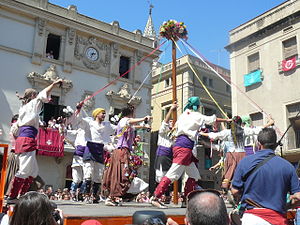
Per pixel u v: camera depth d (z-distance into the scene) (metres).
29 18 16.84
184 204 5.12
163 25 6.89
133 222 2.12
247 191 2.89
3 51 15.81
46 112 16.62
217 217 1.79
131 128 5.18
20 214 2.17
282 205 2.76
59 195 14.62
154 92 24.98
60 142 16.02
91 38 18.86
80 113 5.74
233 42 19.52
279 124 16.39
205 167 22.47
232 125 5.45
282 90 16.58
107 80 19.16
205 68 23.55
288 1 16.80
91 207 4.29
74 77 17.83
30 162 4.20
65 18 17.66
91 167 5.59
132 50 20.66
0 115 15.16
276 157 2.92
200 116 4.91
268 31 17.72
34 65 16.62
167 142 5.46
